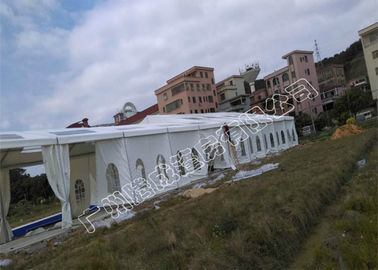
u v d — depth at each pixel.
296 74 41.72
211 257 4.86
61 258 6.07
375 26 40.06
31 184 30.70
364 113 42.28
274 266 4.73
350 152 12.75
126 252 5.84
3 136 8.78
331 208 7.05
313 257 4.81
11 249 7.93
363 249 4.49
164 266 4.91
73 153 12.75
